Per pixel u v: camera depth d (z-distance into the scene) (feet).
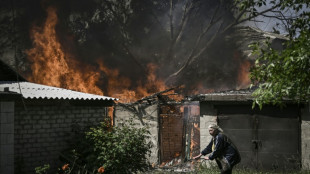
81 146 30.81
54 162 32.76
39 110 32.09
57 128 33.32
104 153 27.81
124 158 28.50
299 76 18.90
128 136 29.07
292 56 18.38
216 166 36.04
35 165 31.40
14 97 25.80
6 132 25.67
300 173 33.12
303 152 35.22
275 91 19.72
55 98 29.53
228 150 22.72
